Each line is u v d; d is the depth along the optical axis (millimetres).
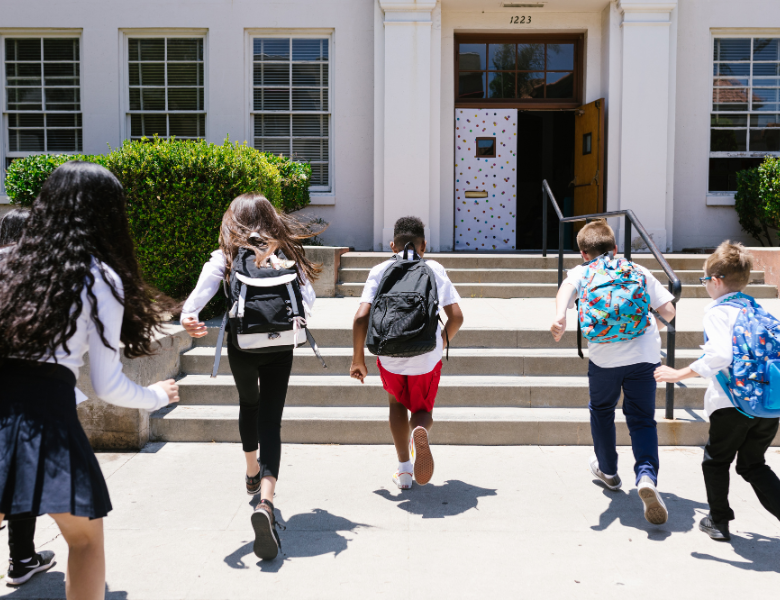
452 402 4816
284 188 9195
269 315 3082
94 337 2082
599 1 9719
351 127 10094
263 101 10172
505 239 10641
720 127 10258
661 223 9766
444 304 3535
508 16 10156
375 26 9727
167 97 10117
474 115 10547
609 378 3469
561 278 7105
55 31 10000
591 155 10102
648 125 9695
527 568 2893
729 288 3057
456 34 10430
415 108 9664
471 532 3232
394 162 9719
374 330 3338
